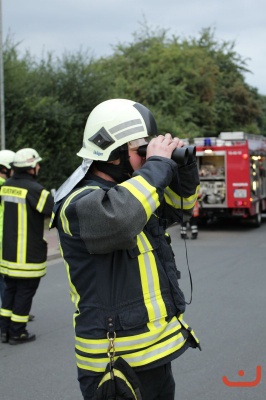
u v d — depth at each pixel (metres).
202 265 11.02
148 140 2.46
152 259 2.33
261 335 6.11
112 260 2.27
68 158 20.39
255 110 45.88
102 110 2.44
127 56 38.41
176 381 4.83
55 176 20.03
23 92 19.03
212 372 5.03
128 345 2.25
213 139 17.11
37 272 6.03
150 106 34.78
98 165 2.45
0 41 15.73
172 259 2.48
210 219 20.33
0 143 16.83
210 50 45.94
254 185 17.72
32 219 6.01
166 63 37.38
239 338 6.00
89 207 2.17
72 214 2.26
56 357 5.63
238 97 44.81
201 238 15.77
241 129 44.47
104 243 2.18
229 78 45.22
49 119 19.39
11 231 5.98
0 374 5.17
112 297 2.26
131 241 2.18
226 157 16.98
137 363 2.26
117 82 34.34
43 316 7.25
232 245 14.16
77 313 2.38
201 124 38.56
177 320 2.39
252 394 4.54
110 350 2.24
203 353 5.52
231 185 17.03
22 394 4.70
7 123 18.70
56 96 20.48
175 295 2.39
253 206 17.69
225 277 9.64
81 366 2.34
